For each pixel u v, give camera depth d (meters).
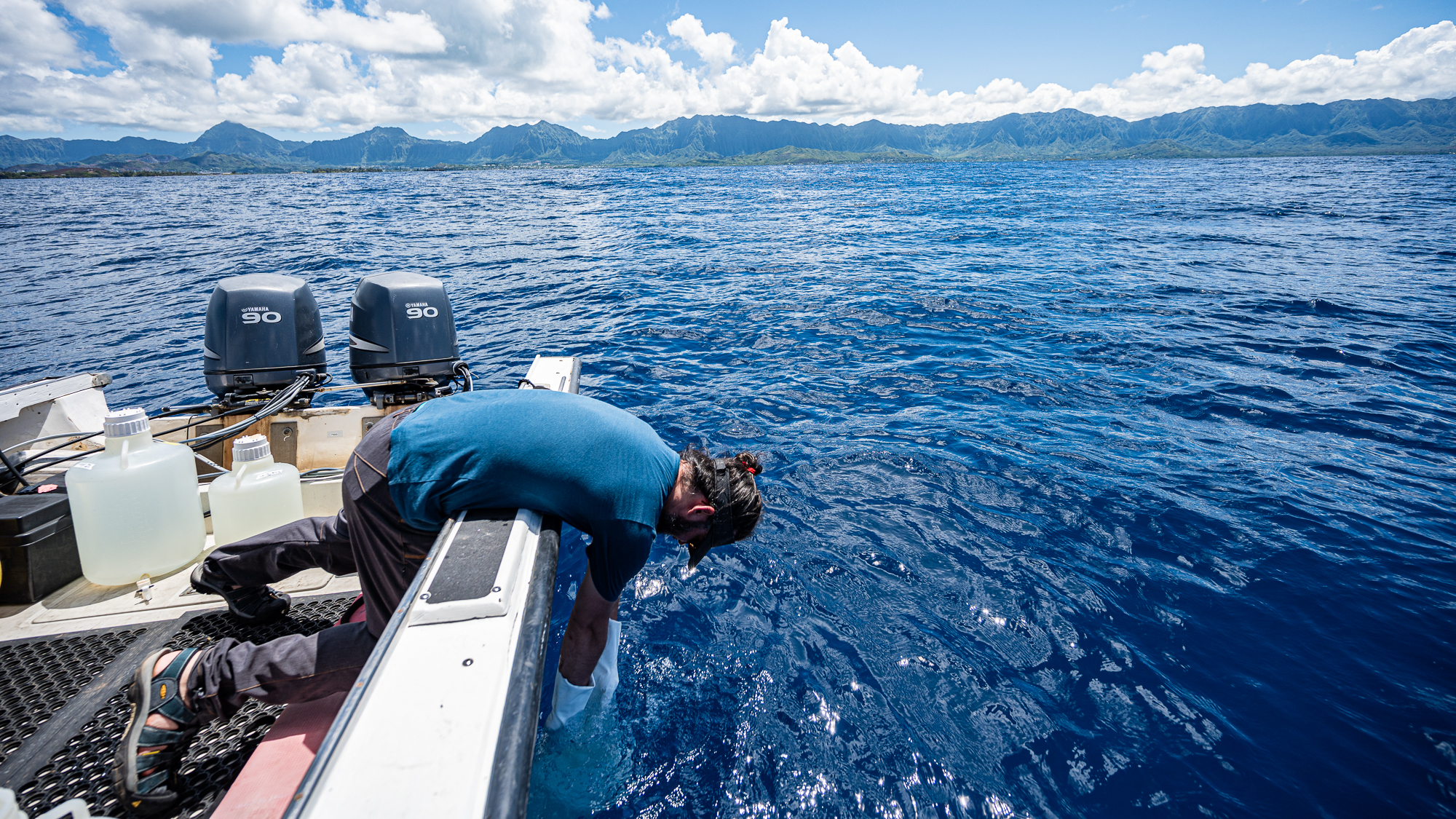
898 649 2.38
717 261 13.35
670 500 1.60
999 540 3.09
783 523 3.25
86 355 6.98
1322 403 4.80
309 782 0.86
